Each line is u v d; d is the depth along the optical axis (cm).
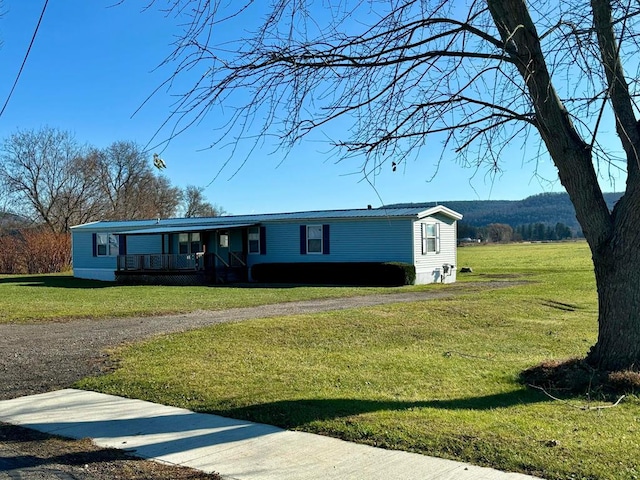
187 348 954
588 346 1052
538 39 585
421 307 1453
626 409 589
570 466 429
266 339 1034
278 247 2839
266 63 522
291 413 584
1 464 473
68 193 4881
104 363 873
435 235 2677
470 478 414
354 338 1073
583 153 655
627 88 611
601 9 566
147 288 2497
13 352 980
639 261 670
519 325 1294
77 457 487
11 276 3759
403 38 574
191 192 5788
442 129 627
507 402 629
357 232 2633
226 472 446
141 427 565
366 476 425
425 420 548
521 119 630
